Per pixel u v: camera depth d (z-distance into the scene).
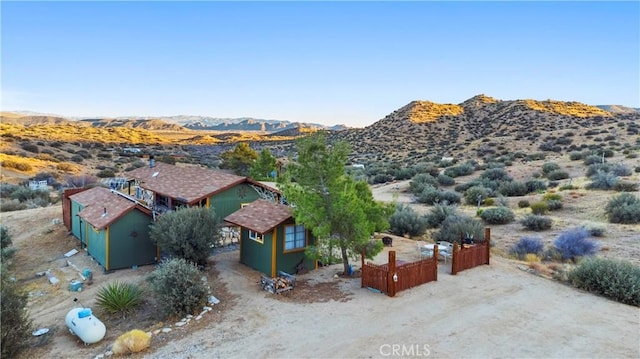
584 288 13.02
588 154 51.22
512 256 17.95
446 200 35.28
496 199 34.28
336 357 8.87
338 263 15.40
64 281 15.41
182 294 11.45
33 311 12.75
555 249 18.06
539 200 32.00
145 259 17.05
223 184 19.36
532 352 8.93
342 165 13.80
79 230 20.27
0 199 34.56
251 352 9.20
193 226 15.33
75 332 10.52
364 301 12.05
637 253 17.67
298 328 10.34
